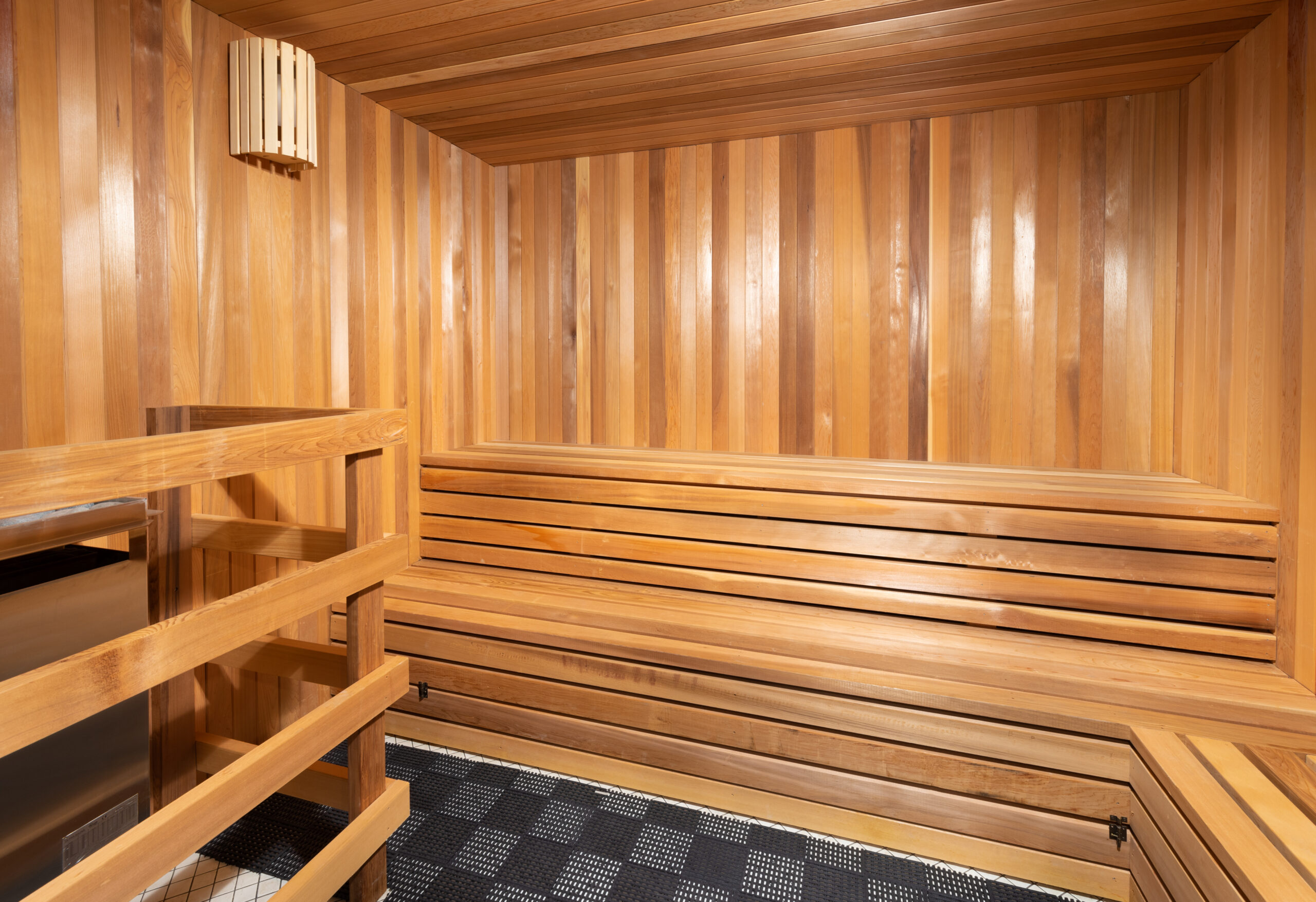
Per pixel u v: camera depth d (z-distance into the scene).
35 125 1.53
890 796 1.80
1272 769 1.44
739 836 1.85
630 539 2.44
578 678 2.08
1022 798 1.70
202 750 1.95
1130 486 2.17
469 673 2.21
